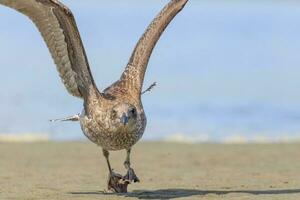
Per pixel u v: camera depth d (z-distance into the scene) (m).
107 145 12.09
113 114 11.69
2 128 21.61
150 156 17.70
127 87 12.23
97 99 11.94
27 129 21.59
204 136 21.09
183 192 13.04
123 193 12.89
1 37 45.94
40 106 25.03
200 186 13.72
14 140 20.11
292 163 16.75
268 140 20.59
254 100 26.88
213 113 24.34
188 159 17.33
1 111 24.00
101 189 13.38
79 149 18.64
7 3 11.65
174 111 24.55
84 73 11.96
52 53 11.96
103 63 35.25
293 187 13.53
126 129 11.71
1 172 15.20
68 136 20.91
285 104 26.16
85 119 12.09
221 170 15.80
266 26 57.56
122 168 16.12
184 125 22.53
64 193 12.90
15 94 27.17
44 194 12.78
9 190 13.15
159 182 14.23
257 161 17.06
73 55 11.86
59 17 11.47
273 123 22.91
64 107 25.03
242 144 19.75
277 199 12.23
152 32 12.58
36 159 17.05
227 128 22.23
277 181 14.27
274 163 16.78
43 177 14.66
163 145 19.45
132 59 12.45
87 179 14.54
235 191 13.10
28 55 38.34
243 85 30.50
